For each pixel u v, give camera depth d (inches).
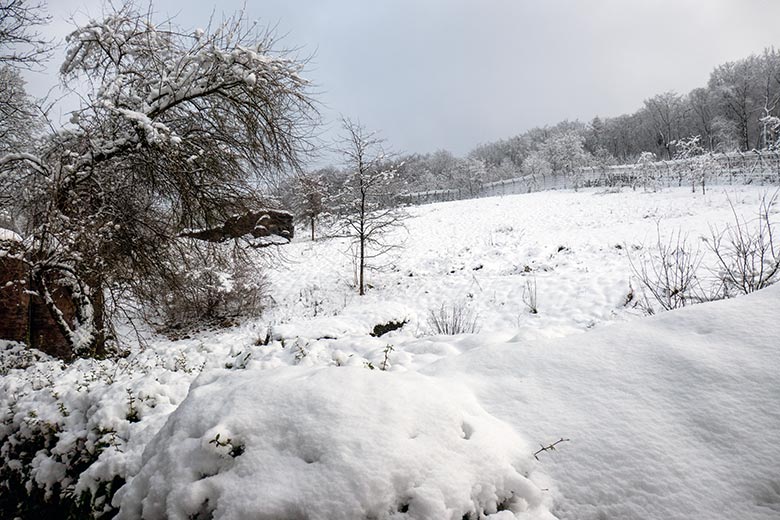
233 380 89.6
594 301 345.4
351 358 121.6
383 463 60.1
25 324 300.7
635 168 1414.9
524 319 350.0
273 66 249.6
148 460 72.8
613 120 2787.9
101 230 241.0
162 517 64.2
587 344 97.7
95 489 99.8
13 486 128.7
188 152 277.6
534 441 73.9
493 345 107.3
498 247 659.4
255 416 70.9
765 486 59.9
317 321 276.2
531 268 489.4
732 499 59.5
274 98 272.7
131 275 268.5
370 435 64.2
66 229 231.5
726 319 92.7
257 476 61.5
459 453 64.5
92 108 238.7
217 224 300.0
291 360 146.6
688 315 98.3
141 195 283.0
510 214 1037.8
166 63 264.8
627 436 71.5
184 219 289.1
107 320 269.7
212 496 61.9
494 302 404.2
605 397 80.8
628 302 329.4
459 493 59.2
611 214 860.6
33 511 117.0
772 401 71.0
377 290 580.7
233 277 495.5
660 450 68.0
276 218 393.1
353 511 55.4
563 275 426.3
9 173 252.8
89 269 246.1
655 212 802.8
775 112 1740.9
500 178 2755.9
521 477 64.7
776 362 77.7
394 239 868.0
